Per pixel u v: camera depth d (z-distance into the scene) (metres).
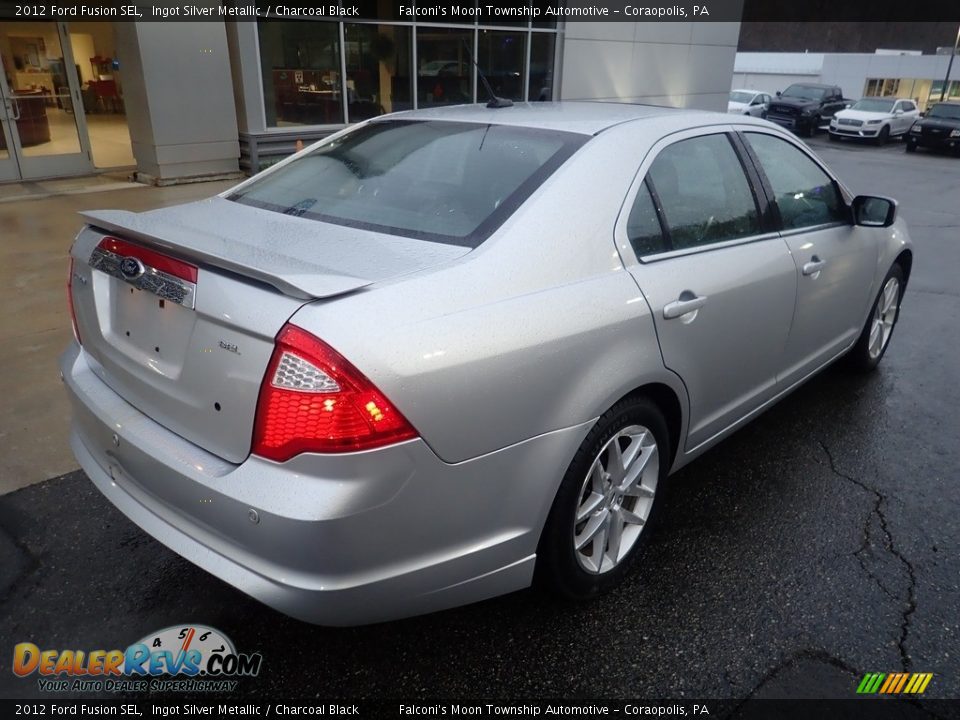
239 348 1.82
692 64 16.23
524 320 2.04
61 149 10.37
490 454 1.98
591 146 2.50
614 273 2.34
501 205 2.31
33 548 2.72
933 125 22.23
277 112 10.43
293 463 1.76
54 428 3.55
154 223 2.27
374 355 1.75
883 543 2.90
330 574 1.80
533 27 13.16
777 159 3.31
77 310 2.48
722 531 2.94
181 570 2.64
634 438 2.48
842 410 4.06
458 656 2.29
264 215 2.51
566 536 2.29
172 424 2.06
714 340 2.71
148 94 9.23
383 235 2.27
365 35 11.09
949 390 4.38
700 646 2.35
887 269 4.14
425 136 2.83
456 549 2.00
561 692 2.18
